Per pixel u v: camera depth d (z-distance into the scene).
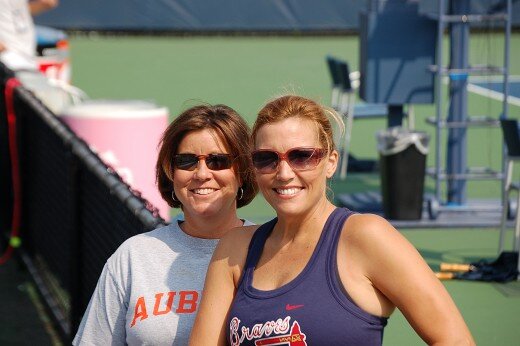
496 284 9.12
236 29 26.41
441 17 10.99
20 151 9.43
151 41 25.66
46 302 8.53
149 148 8.77
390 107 12.06
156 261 4.08
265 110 3.31
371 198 12.20
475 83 21.50
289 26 26.47
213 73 21.77
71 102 10.97
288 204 3.23
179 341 3.99
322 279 3.14
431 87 11.78
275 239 3.35
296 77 21.36
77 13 26.00
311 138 3.25
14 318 8.52
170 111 18.23
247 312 3.22
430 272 3.13
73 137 6.91
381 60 11.73
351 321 3.09
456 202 11.68
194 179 4.01
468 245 10.54
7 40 13.27
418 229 11.11
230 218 4.12
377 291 3.15
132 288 4.06
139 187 8.72
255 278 3.30
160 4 26.20
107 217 5.74
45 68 14.76
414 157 11.05
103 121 8.59
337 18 26.55
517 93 20.39
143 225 4.66
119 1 26.11
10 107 9.51
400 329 7.96
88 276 6.53
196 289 4.02
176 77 21.33
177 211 11.58
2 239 10.59
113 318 4.14
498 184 13.33
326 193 3.63
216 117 4.03
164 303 4.01
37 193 8.91
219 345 3.41
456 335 3.07
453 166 11.64
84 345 4.18
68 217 7.14
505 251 9.34
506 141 9.40
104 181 5.68
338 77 14.30
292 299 3.14
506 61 11.16
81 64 22.56
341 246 3.18
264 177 3.27
